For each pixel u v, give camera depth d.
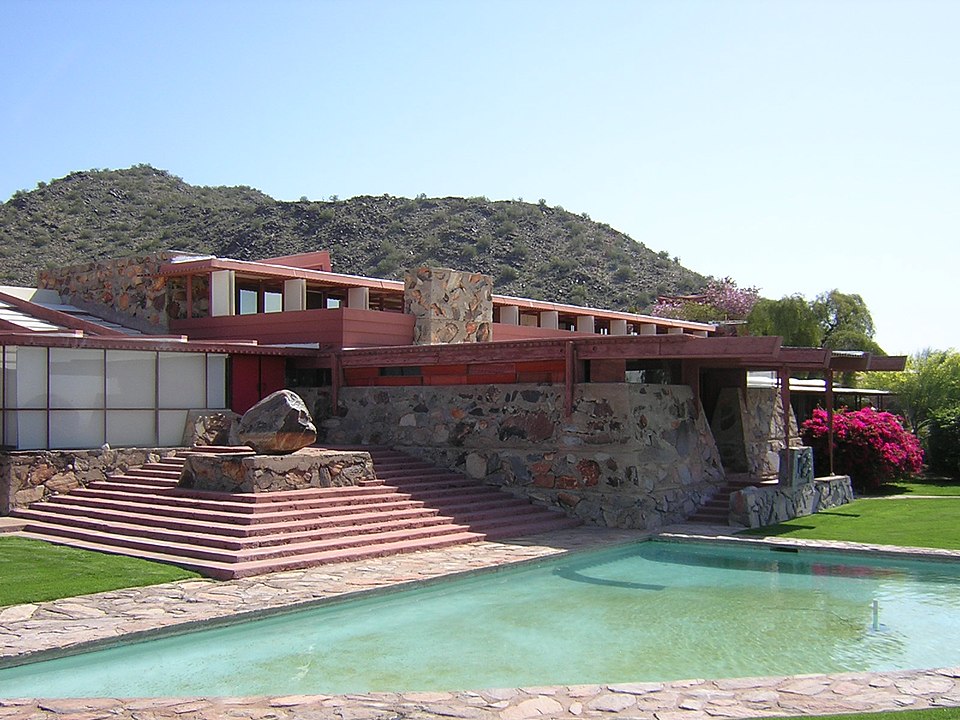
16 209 84.38
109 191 90.94
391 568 15.14
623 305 72.50
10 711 8.43
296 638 11.47
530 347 21.44
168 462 21.30
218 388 23.50
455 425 22.88
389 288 29.78
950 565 16.42
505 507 20.64
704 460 23.27
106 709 8.50
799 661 10.55
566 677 9.92
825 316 56.91
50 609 12.03
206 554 15.10
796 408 38.09
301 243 81.31
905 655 10.82
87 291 29.97
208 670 10.09
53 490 19.89
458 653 10.82
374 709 8.48
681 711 8.30
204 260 25.89
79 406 20.61
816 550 17.52
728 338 18.52
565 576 15.58
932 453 34.38
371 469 20.11
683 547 18.48
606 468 20.36
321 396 25.64
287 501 17.48
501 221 88.44
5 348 19.67
